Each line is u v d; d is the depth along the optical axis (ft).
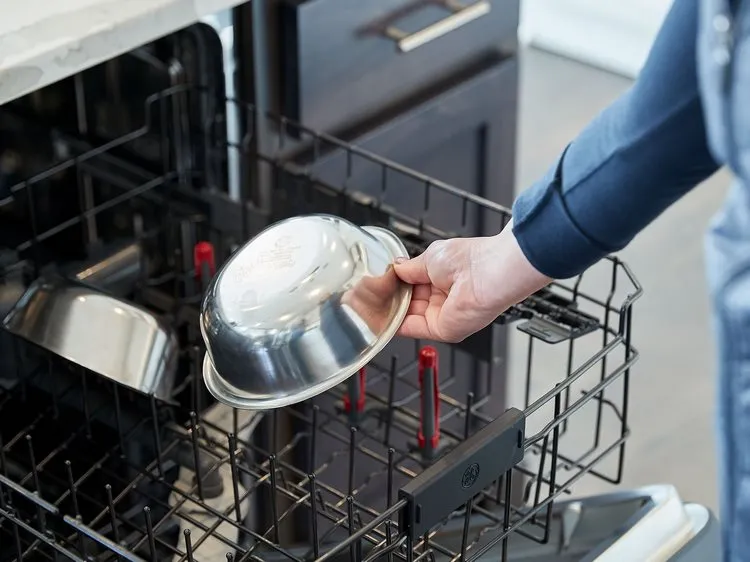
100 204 5.14
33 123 4.92
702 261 8.21
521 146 9.35
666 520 3.76
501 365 5.85
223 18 4.54
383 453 5.15
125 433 4.09
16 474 4.15
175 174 4.82
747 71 2.13
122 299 3.88
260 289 3.43
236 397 3.41
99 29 3.86
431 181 4.26
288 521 4.78
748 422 2.23
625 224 2.92
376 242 3.59
